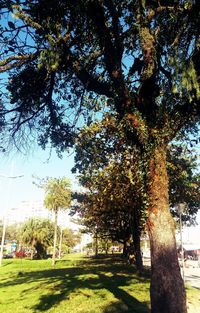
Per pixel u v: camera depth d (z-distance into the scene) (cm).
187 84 753
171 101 908
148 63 884
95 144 1205
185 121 922
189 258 7362
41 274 2488
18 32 909
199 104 894
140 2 845
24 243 6275
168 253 809
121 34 962
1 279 2386
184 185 2230
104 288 1566
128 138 894
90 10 868
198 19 850
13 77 1015
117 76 902
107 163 1332
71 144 1152
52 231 6481
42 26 858
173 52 838
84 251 10875
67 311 1150
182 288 788
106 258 4962
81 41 984
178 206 2088
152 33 907
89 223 3189
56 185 4456
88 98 1114
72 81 1104
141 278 1953
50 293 1505
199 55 823
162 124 891
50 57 816
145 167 866
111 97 951
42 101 1068
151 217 842
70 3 860
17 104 1051
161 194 852
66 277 2089
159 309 774
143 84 895
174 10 879
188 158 2077
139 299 1302
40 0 855
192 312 1185
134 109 893
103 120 1152
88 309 1162
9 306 1278
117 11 925
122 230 2866
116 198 1647
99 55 998
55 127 1137
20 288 1783
